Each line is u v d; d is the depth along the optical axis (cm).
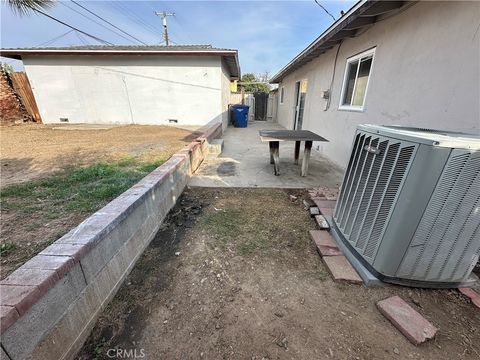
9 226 215
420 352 126
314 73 660
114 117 1003
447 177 136
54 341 106
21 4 390
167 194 265
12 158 454
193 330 137
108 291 151
